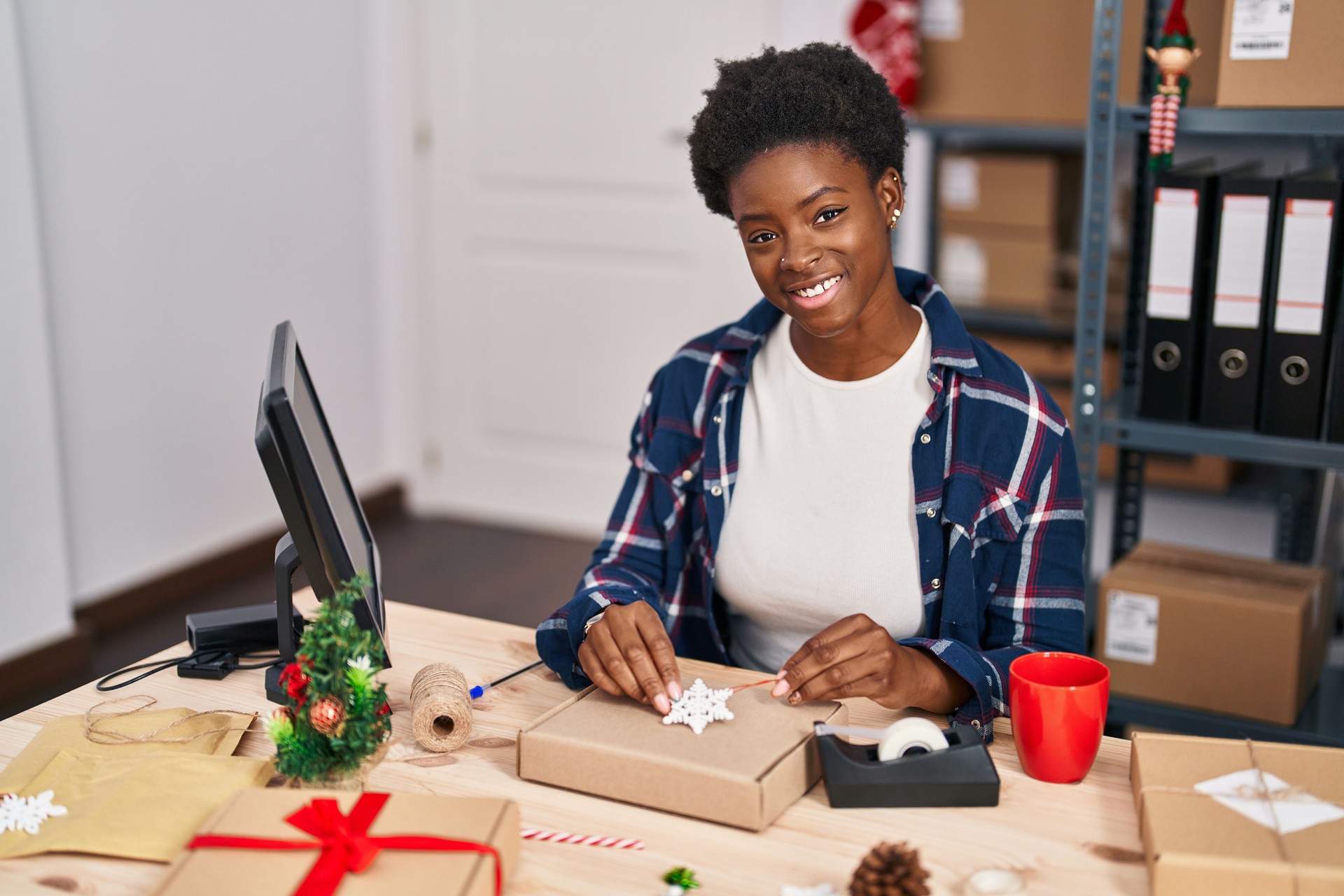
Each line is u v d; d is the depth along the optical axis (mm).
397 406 3975
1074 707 1015
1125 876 921
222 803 976
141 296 3068
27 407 2682
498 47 3574
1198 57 1920
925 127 2756
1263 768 988
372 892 828
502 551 3658
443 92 3664
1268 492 3371
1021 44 2652
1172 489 3609
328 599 970
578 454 3775
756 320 1390
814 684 1098
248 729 1141
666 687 1102
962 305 3332
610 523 1460
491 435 3883
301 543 1079
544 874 922
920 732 1032
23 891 898
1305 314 1720
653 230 3514
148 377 3115
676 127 3422
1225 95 1717
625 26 3414
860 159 1191
